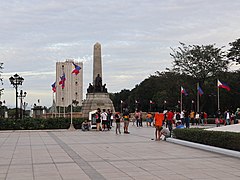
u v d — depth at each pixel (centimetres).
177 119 3288
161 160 1312
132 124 5034
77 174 1039
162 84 7069
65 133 3008
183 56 6259
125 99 11881
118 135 2691
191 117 4847
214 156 1421
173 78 6381
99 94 5578
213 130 1766
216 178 966
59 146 1850
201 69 6184
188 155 1453
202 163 1235
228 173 1040
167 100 7138
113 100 12481
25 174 1048
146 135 2670
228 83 6172
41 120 3712
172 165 1193
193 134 1839
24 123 3628
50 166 1190
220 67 6153
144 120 6538
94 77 5631
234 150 1464
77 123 3775
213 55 6138
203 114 4928
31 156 1449
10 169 1137
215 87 6166
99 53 5616
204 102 6469
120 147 1780
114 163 1245
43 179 970
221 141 1562
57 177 996
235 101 6538
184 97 6600
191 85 6231
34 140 2253
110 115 3694
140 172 1064
